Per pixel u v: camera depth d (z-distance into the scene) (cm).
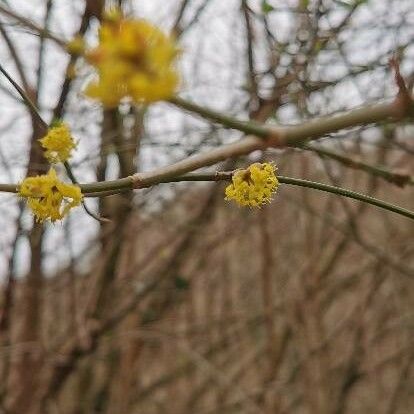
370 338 525
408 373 544
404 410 571
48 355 387
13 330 428
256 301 536
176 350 516
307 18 265
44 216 119
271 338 457
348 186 443
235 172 131
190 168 129
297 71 259
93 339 387
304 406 471
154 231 457
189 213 439
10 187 125
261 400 466
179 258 421
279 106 282
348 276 498
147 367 516
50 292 405
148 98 58
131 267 404
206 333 490
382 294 529
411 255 506
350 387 499
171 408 518
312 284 443
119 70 58
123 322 425
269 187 130
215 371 420
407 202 514
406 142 358
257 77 290
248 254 534
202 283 532
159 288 426
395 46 254
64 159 137
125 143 320
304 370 444
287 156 360
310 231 445
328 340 462
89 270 418
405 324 487
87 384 454
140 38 58
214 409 495
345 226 416
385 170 191
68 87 290
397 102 86
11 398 423
